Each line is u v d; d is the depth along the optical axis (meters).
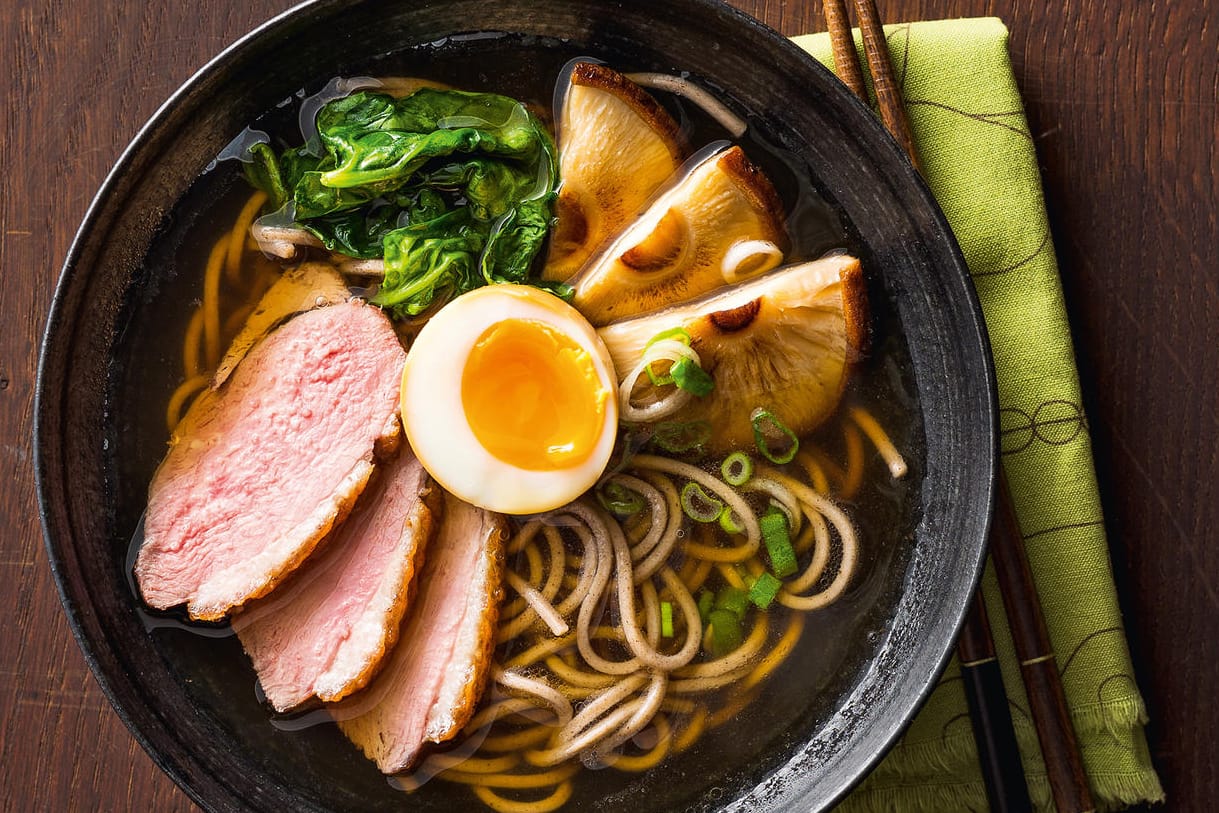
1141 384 0.41
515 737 0.37
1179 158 0.41
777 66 0.36
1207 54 0.41
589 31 0.37
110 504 0.36
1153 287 0.41
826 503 0.38
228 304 0.37
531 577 0.37
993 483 0.35
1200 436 0.40
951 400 0.37
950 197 0.40
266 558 0.37
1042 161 0.41
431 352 0.36
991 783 0.38
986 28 0.40
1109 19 0.41
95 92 0.41
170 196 0.36
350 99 0.37
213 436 0.37
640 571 0.38
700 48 0.37
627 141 0.37
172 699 0.36
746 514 0.37
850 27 0.39
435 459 0.36
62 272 0.35
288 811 0.36
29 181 0.41
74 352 0.36
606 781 0.37
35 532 0.40
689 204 0.37
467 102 0.37
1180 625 0.40
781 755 0.37
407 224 0.37
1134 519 0.41
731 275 0.37
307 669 0.37
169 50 0.41
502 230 0.37
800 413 0.38
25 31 0.41
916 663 0.36
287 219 0.37
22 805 0.40
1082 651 0.39
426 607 0.37
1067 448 0.39
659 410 0.37
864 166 0.37
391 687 0.37
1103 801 0.39
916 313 0.37
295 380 0.38
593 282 0.37
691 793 0.37
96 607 0.35
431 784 0.37
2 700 0.40
